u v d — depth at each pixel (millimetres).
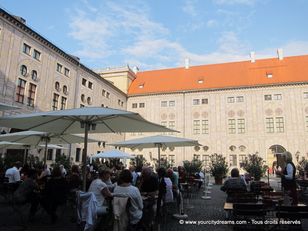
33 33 28656
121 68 56844
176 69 59625
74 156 37000
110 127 10203
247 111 47281
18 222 8547
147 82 58250
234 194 8414
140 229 6344
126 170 6332
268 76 48500
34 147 20422
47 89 31125
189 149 49250
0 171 16531
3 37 25031
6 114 24844
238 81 49906
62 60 34438
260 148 45344
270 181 30719
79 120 9195
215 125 48625
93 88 42312
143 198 7242
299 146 43531
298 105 44844
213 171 27562
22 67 27484
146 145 16484
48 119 9031
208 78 53469
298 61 49688
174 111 51812
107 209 5875
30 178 8727
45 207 8570
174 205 12852
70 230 7676
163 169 8953
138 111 54438
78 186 10703
